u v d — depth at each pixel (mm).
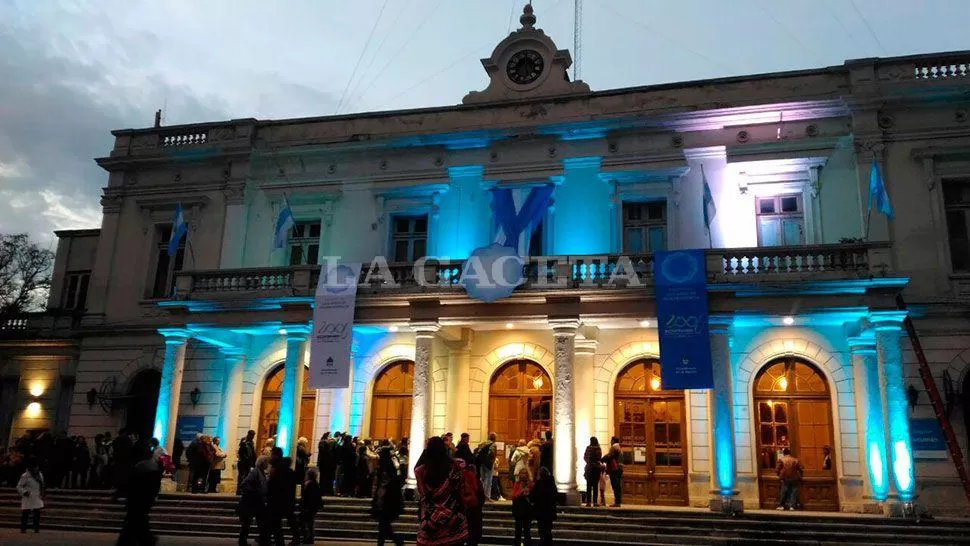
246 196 23328
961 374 17891
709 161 20516
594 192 21109
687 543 14289
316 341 18828
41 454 19469
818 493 18328
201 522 16250
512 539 14664
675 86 21188
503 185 21641
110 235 24219
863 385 17703
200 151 23578
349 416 21000
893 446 16203
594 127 21141
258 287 20531
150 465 9234
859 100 19500
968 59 19375
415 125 22734
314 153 23109
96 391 22984
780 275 17500
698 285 17266
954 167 19109
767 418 19047
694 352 16938
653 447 19391
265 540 12117
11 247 35000
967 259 18906
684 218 20344
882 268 17016
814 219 19656
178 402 20328
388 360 21219
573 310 18062
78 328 23422
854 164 19688
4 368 25094
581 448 19266
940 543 13867
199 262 23094
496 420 20359
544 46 22688
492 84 22953
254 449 18922
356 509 16547
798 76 20547
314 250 22984
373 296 18969
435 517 6746
